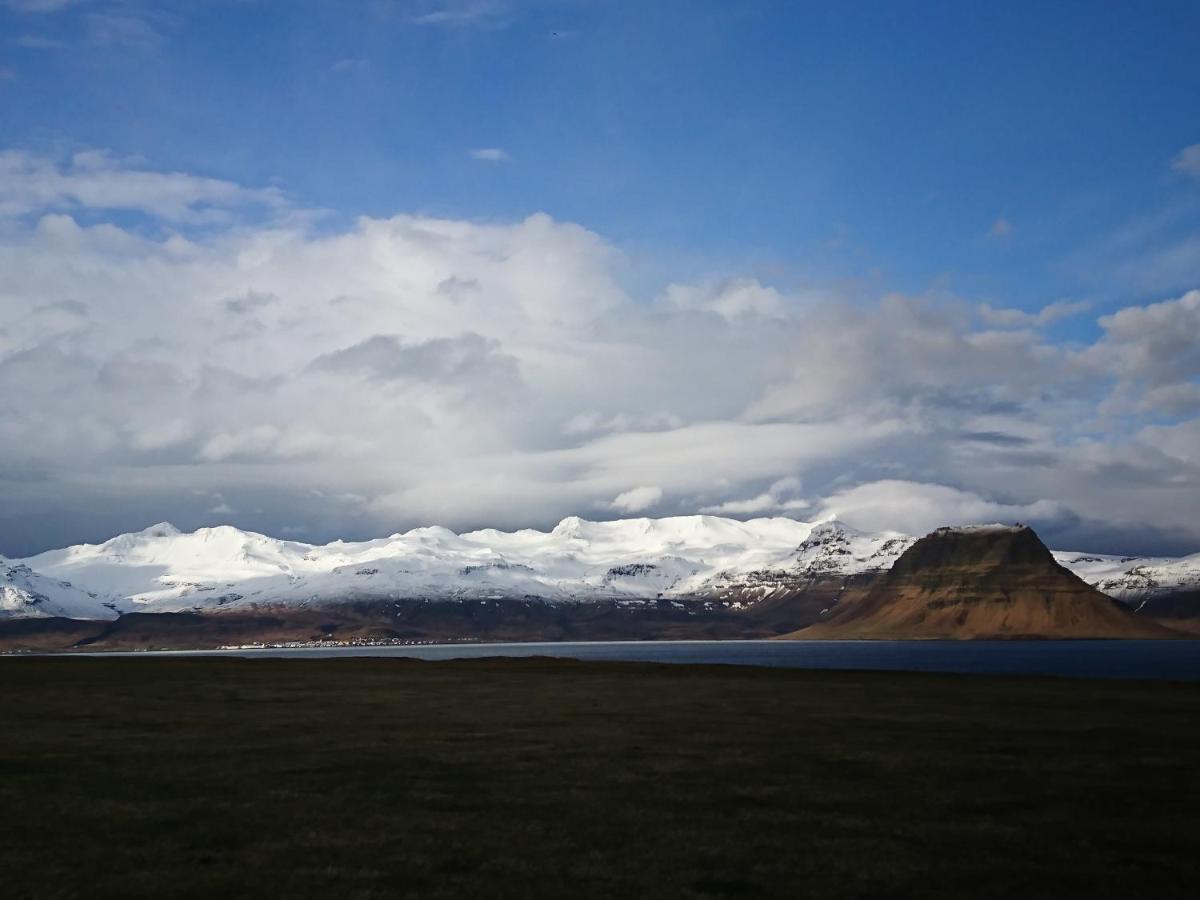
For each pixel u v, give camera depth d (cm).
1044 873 2133
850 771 3353
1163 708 5638
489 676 9200
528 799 2883
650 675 9294
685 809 2742
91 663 12200
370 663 12044
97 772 3362
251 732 4494
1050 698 6412
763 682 8169
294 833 2475
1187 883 2066
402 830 2502
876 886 2042
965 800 2869
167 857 2258
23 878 2095
